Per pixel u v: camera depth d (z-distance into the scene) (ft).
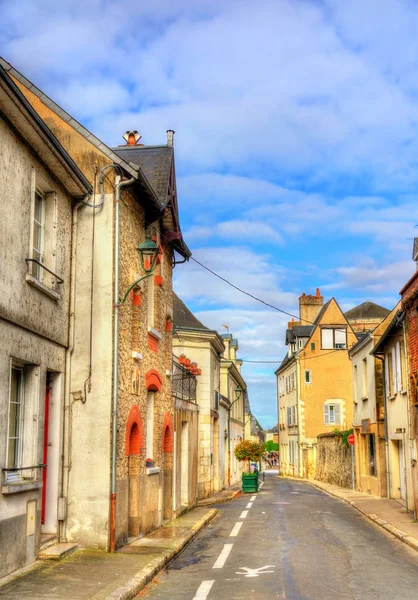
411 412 59.93
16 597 26.61
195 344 96.99
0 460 29.81
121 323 42.45
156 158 55.42
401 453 75.56
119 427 41.52
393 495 79.30
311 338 166.20
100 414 40.22
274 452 354.95
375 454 85.76
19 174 32.24
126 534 42.52
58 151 34.78
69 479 39.81
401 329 68.13
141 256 47.67
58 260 38.32
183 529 51.01
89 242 41.68
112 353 40.70
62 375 39.70
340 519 60.08
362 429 94.43
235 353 151.43
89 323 40.96
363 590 29.60
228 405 124.67
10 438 33.60
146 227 50.19
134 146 56.80
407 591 29.55
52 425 39.34
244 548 42.70
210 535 50.24
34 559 34.27
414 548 43.19
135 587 29.66
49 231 37.70
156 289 53.31
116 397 40.47
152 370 51.06
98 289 41.34
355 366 101.40
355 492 95.81
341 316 167.02
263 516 62.95
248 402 240.12
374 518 59.82
